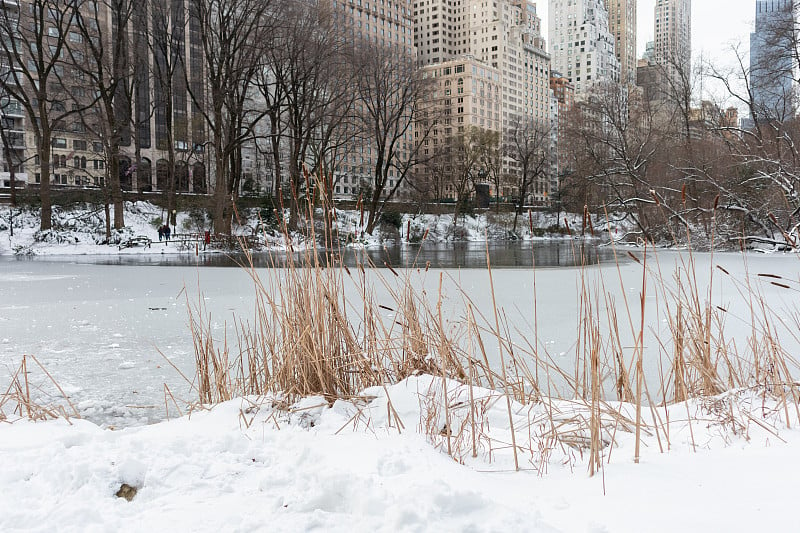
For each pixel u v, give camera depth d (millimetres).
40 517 1843
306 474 2125
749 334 5742
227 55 29297
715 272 12703
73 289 11273
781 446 2371
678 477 2080
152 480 2156
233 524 1805
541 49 125438
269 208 34062
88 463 2217
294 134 36219
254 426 2836
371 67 36531
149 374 4688
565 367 4730
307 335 3326
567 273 13945
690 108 30906
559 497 1903
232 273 15297
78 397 4066
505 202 68750
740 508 1758
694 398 3352
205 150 42250
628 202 26984
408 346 3492
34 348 5668
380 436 2572
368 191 44750
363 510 1801
